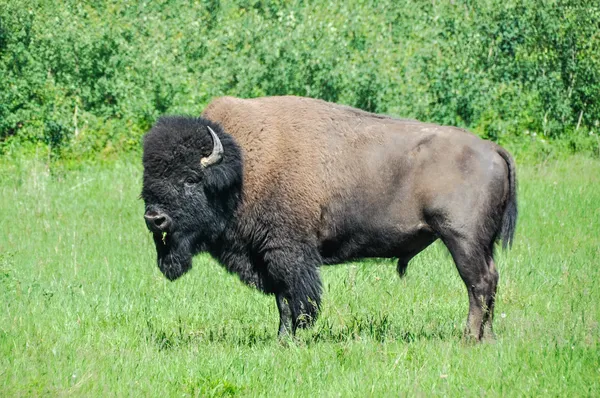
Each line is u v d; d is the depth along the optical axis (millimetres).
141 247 39312
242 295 32188
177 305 30875
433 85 71438
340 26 76500
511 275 34125
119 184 52906
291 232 26656
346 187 26422
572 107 77750
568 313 28359
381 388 20984
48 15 70375
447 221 25391
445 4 84375
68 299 30953
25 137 63125
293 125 26953
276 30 71062
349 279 33250
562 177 58312
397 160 26094
